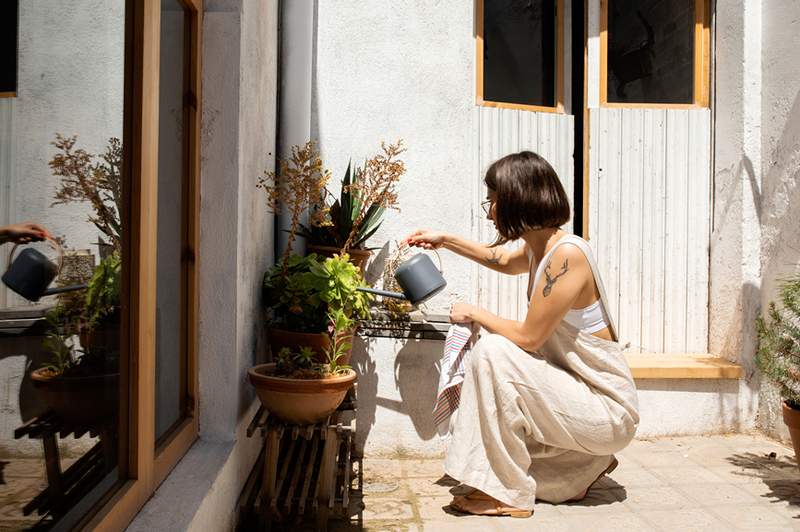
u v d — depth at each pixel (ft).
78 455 4.58
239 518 8.08
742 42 12.68
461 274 11.85
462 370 9.62
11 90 3.63
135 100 5.47
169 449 6.67
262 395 7.95
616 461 9.60
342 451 10.77
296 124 11.36
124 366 5.44
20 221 3.74
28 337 3.87
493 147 12.88
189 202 7.69
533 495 8.84
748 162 12.64
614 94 13.41
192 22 7.72
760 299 12.66
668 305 13.47
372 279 11.70
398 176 10.71
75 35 4.37
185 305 7.68
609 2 13.34
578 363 9.11
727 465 10.97
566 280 8.83
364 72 11.80
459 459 8.90
